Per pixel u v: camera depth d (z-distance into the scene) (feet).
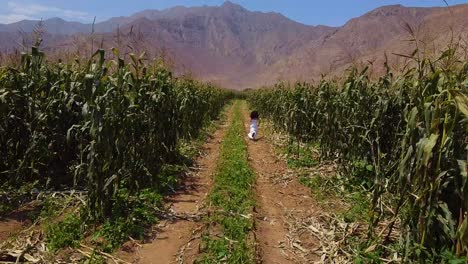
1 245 18.31
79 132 26.05
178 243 21.01
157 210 24.82
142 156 28.02
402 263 17.17
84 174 25.86
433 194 16.22
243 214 24.97
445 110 15.96
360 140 30.76
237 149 46.80
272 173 36.86
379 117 28.40
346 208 26.40
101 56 21.45
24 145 26.40
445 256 16.21
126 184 27.89
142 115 26.61
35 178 27.04
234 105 156.15
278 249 20.93
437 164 15.92
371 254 18.61
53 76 29.04
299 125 48.39
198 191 30.40
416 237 17.49
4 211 22.25
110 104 21.77
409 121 17.17
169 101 33.47
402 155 17.90
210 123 75.00
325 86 41.96
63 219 21.77
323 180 32.35
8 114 25.12
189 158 40.65
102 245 19.58
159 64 33.60
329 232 22.00
